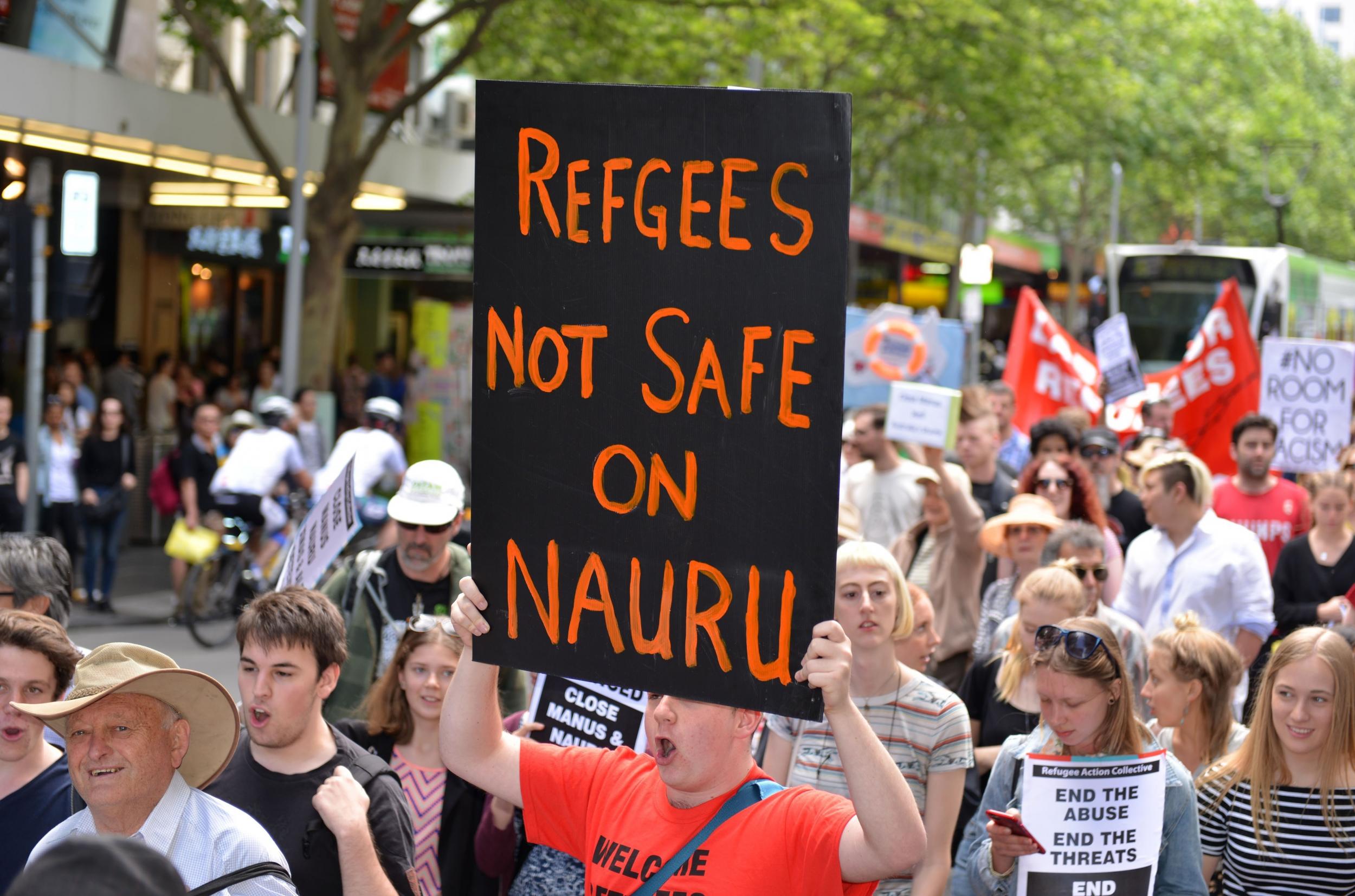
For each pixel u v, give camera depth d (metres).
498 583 2.98
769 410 2.74
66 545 13.40
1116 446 8.56
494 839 4.25
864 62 22.11
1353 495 8.32
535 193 2.91
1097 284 25.31
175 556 12.03
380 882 3.32
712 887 2.77
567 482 2.91
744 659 2.76
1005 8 19.86
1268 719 3.96
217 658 11.60
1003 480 7.88
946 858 4.07
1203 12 29.05
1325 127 36.25
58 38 16.98
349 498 5.02
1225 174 28.03
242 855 2.87
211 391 22.69
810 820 2.77
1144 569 6.74
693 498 2.80
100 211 22.41
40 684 3.54
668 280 2.82
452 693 3.09
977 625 6.36
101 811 2.82
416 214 23.34
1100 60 20.86
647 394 2.84
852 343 10.69
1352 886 3.92
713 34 17.78
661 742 2.84
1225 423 11.90
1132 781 3.60
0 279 11.29
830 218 2.68
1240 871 4.02
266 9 16.89
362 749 3.68
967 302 20.19
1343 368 10.68
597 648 2.90
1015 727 4.86
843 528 6.61
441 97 27.78
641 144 2.82
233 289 26.06
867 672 4.20
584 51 17.69
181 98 16.52
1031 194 37.28
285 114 18.31
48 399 13.59
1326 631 3.97
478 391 2.98
